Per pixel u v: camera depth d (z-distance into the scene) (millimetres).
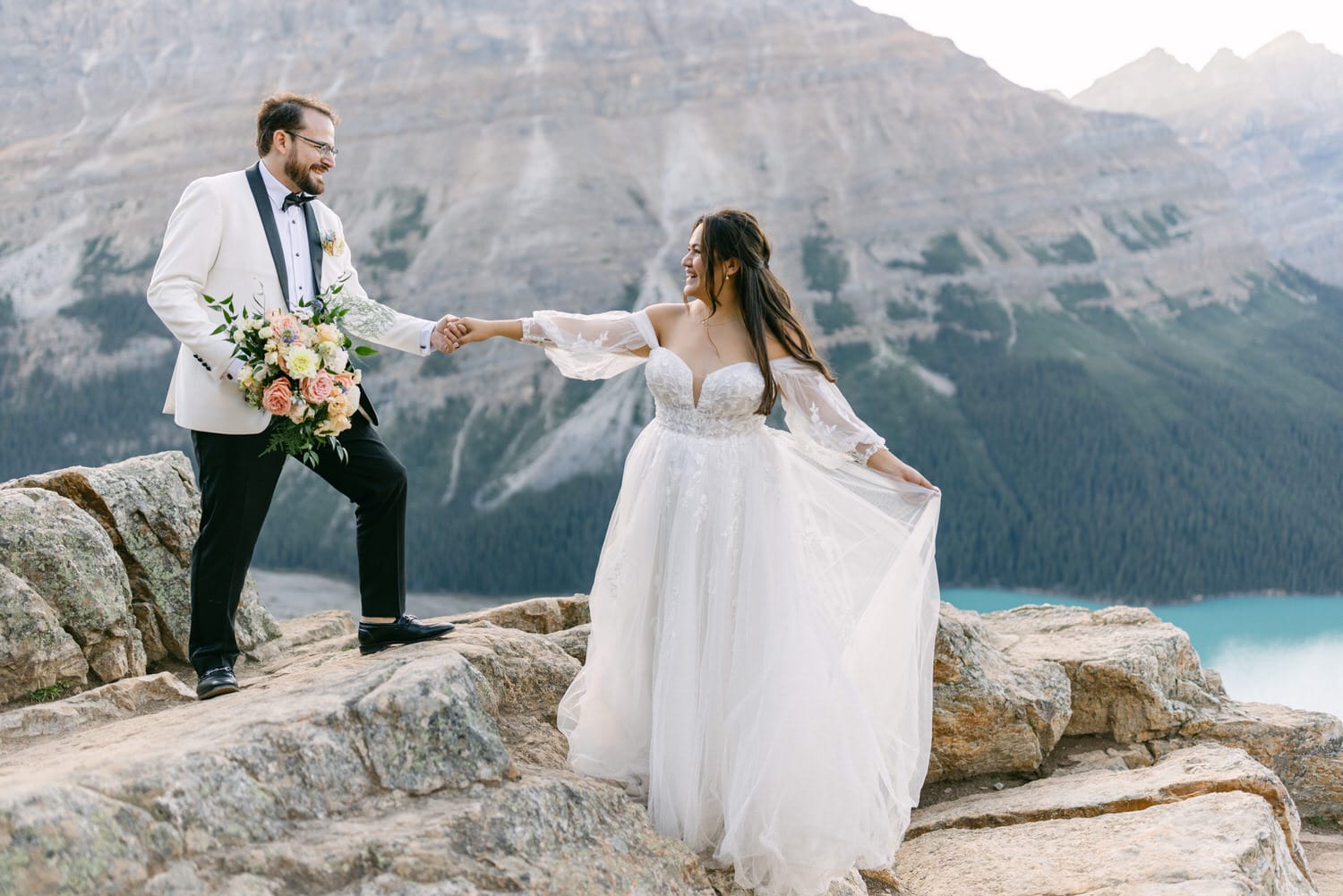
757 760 3510
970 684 5715
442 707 3137
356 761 2975
